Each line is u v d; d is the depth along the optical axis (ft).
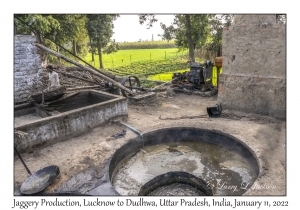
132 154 20.94
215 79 45.88
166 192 15.87
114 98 26.55
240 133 20.92
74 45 80.94
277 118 24.47
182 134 23.08
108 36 80.89
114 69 88.89
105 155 18.44
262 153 17.34
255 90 25.50
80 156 18.49
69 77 37.73
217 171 18.02
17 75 28.71
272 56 23.85
